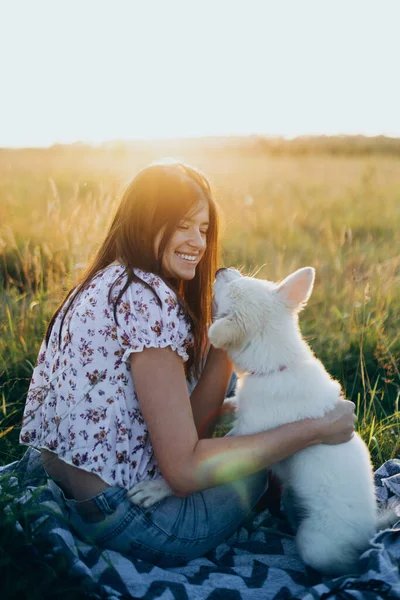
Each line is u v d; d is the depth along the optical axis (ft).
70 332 6.99
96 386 6.79
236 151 86.63
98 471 6.71
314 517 7.51
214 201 7.82
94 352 6.81
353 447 7.86
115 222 7.64
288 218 28.63
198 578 6.85
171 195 7.20
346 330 15.71
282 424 7.76
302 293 8.59
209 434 8.13
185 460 6.55
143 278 6.93
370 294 17.25
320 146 95.50
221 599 6.54
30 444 7.64
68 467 6.99
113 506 6.78
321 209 34.50
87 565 6.63
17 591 6.07
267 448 6.99
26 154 63.31
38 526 6.37
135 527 6.84
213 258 8.29
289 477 8.02
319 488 7.58
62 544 6.34
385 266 19.13
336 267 19.62
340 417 7.60
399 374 13.37
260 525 8.51
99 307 6.86
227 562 7.44
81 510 7.02
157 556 7.07
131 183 7.47
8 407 11.64
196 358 7.79
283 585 6.95
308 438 7.36
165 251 7.37
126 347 6.68
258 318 8.18
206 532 7.22
